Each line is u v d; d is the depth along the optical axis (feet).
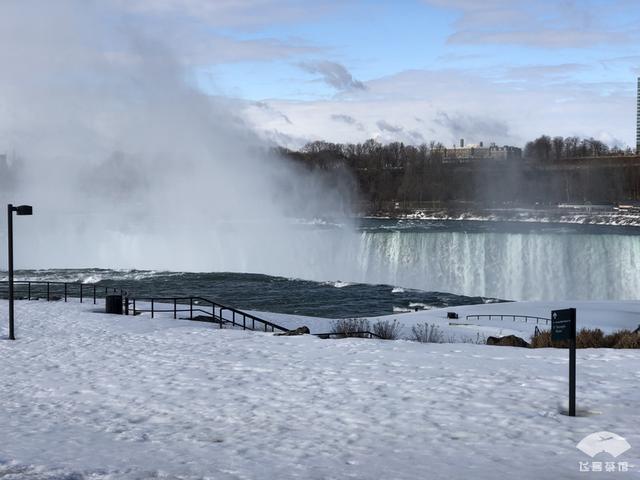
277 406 32.68
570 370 28.78
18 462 24.06
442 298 172.55
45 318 73.77
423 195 448.24
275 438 27.48
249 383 37.81
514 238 212.02
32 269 216.95
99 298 104.63
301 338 54.85
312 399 33.58
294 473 22.65
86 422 31.19
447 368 39.22
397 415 30.01
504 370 37.96
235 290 176.04
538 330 89.81
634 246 199.21
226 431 28.94
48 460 24.50
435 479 21.71
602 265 204.03
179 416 31.81
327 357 44.62
